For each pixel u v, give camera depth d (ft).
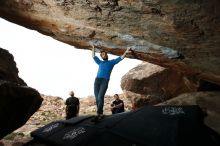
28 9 27.27
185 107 17.93
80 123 20.22
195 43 22.40
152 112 18.39
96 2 22.49
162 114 17.83
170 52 26.03
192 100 32.35
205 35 20.52
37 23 29.71
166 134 15.96
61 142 18.12
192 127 16.39
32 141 20.31
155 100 47.06
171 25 21.27
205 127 17.39
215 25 18.71
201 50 23.08
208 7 17.39
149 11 20.90
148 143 15.66
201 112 17.87
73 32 29.12
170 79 45.47
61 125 20.85
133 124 17.66
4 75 23.11
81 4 23.62
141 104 48.08
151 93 47.26
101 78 23.21
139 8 21.04
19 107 22.81
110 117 19.83
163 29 22.49
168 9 19.51
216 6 16.92
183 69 29.55
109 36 27.37
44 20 28.43
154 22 22.08
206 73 27.50
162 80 46.29
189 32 21.07
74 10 24.93
